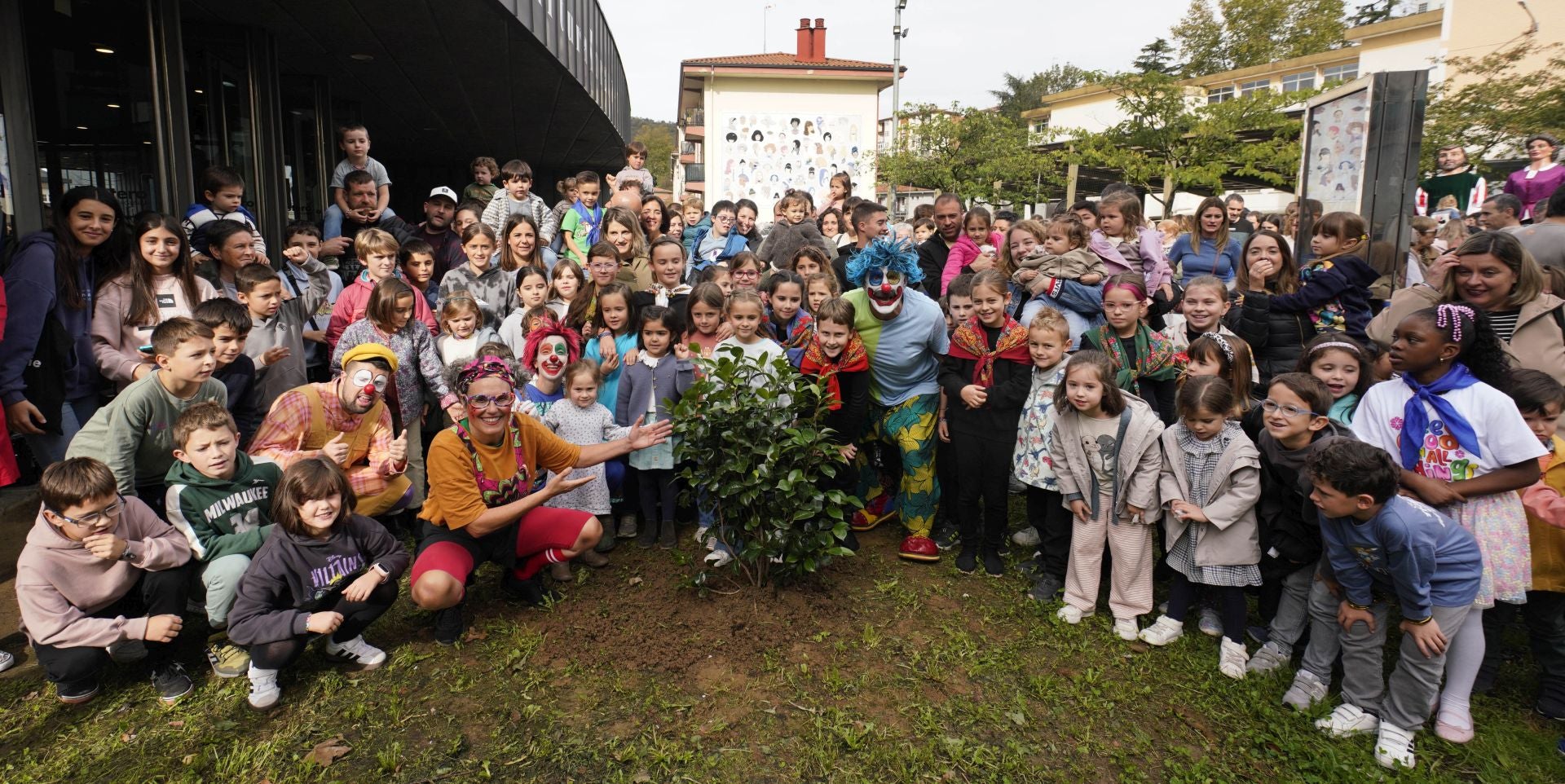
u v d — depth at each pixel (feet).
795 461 12.15
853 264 14.49
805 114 69.77
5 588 12.55
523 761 9.23
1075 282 15.02
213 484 11.02
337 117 35.47
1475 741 9.90
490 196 26.84
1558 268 13.78
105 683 10.81
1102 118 98.48
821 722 9.91
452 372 11.76
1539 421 10.29
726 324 15.43
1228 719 10.26
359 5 21.34
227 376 13.43
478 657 11.35
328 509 10.42
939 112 60.39
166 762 9.23
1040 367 13.16
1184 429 11.69
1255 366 15.66
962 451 13.98
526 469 12.28
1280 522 10.94
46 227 15.65
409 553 14.73
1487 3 59.47
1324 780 9.14
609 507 14.67
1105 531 12.44
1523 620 12.87
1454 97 46.78
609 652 11.30
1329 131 20.26
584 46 34.91
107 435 11.16
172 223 13.46
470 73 30.27
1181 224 30.96
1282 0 116.98
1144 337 13.75
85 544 9.87
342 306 16.39
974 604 13.05
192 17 21.97
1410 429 10.41
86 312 12.91
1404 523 9.04
